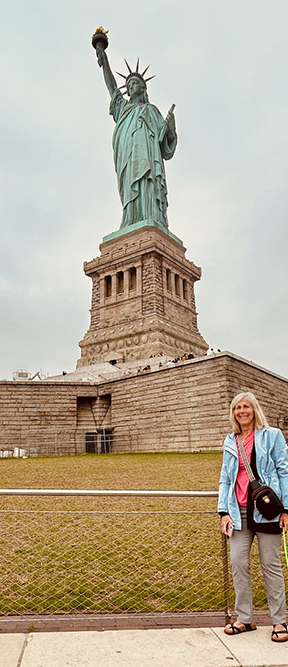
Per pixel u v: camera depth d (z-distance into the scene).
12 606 7.21
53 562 9.41
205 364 45.72
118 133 93.25
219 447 42.47
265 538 5.99
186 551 10.02
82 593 7.75
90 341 79.81
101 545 10.49
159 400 49.09
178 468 26.33
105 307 82.31
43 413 53.72
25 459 39.06
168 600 7.46
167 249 80.69
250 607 6.12
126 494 6.60
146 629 6.22
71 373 68.25
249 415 6.47
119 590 7.94
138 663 5.22
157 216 86.75
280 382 55.91
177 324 79.31
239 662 5.23
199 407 45.25
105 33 98.94
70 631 6.16
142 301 77.44
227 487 6.37
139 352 72.69
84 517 13.02
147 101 97.94
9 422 52.34
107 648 5.59
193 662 5.24
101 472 25.30
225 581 6.45
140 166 87.56
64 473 25.14
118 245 83.75
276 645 5.67
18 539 10.95
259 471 6.13
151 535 11.23
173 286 82.19
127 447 50.31
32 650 5.54
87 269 86.19
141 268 79.38
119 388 53.81
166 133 92.38
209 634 6.01
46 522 12.50
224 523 6.22
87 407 56.78
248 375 48.12
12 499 15.82
